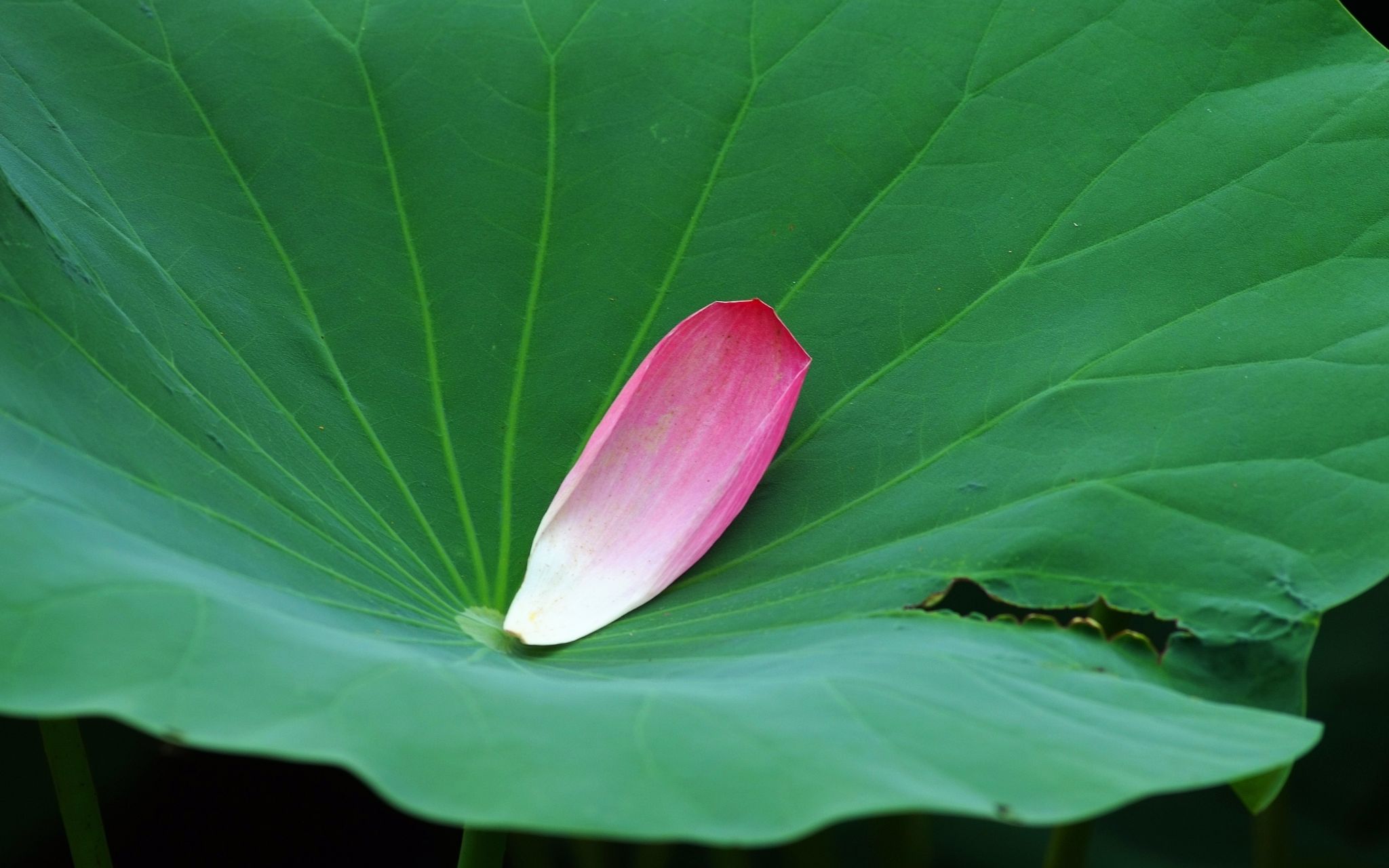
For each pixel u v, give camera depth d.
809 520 1.48
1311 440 1.46
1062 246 1.52
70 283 1.46
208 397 1.48
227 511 1.44
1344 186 1.50
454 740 1.34
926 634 1.43
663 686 1.39
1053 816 1.34
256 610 1.38
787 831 1.33
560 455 1.51
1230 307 1.49
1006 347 1.50
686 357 1.48
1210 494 1.45
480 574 1.49
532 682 1.38
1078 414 1.48
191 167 1.54
